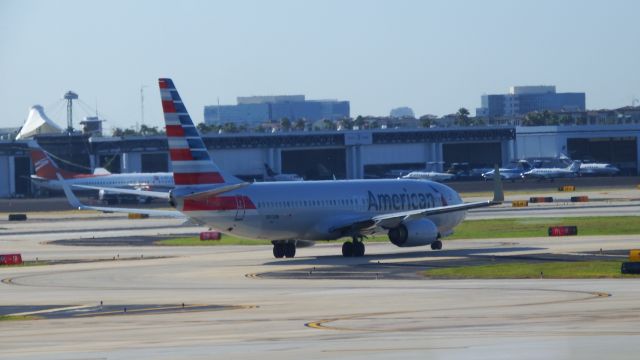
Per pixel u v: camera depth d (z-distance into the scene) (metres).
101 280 151.38
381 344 79.50
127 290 136.12
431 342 79.88
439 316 97.50
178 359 74.94
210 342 83.75
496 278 138.75
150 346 82.38
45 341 88.44
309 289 130.00
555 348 75.19
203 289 134.62
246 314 104.44
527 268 149.88
